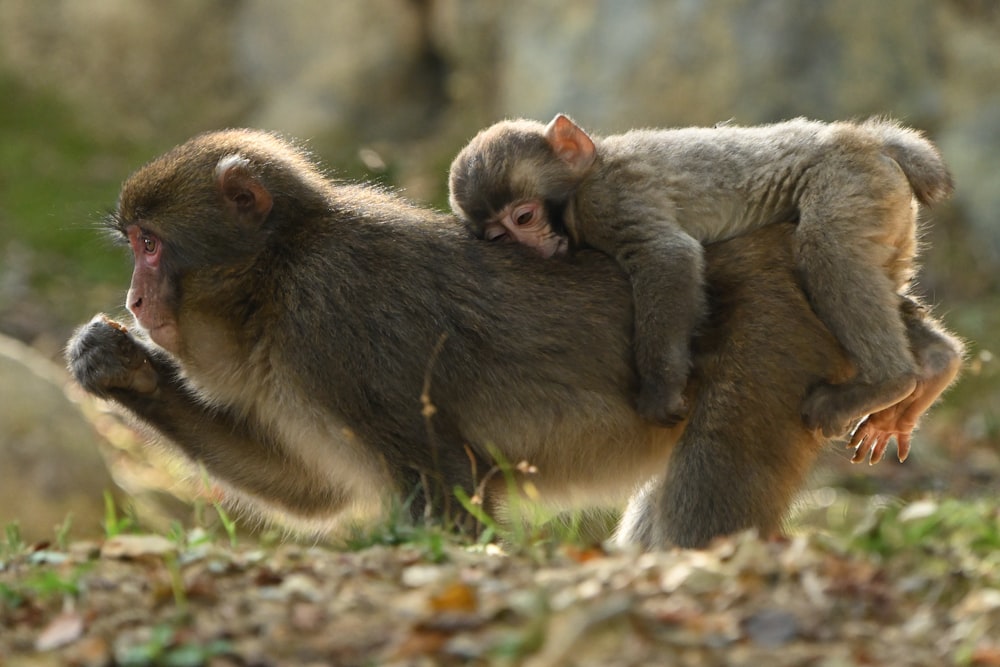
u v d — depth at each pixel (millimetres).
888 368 10250
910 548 8336
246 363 11078
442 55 31234
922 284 25656
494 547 9375
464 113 30109
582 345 10875
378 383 10531
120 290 26375
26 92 31328
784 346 10547
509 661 6859
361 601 7738
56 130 30703
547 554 8805
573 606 7348
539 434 10938
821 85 26703
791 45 26812
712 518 10430
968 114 26750
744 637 7129
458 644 7031
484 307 10844
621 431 11008
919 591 7754
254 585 8250
